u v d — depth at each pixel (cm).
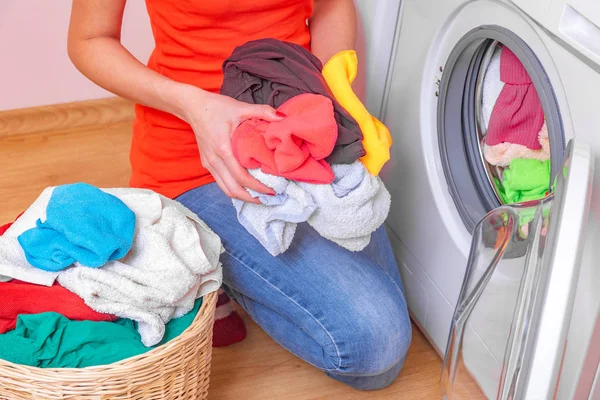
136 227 116
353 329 134
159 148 138
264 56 119
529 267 92
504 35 117
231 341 162
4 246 113
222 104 116
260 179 112
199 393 126
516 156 133
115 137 239
